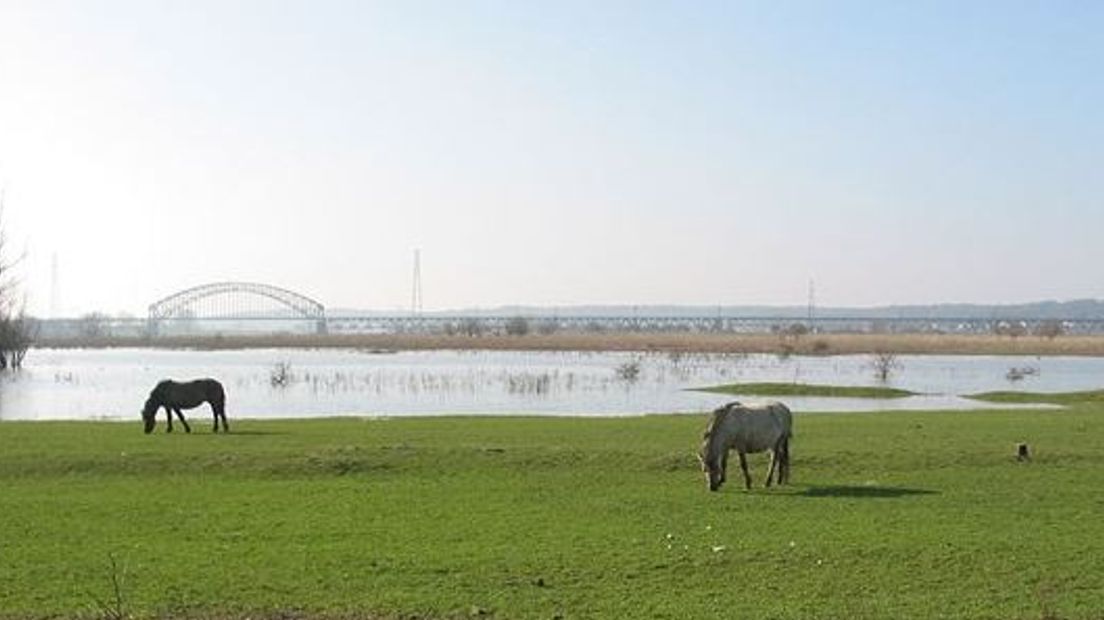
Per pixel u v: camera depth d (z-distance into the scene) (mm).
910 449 32469
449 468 30484
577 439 35469
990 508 24516
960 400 67250
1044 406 59906
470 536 21812
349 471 30234
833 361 127312
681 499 25938
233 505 25297
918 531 21938
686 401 67000
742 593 17891
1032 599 17453
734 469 30719
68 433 37875
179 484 28422
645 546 20812
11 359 108125
